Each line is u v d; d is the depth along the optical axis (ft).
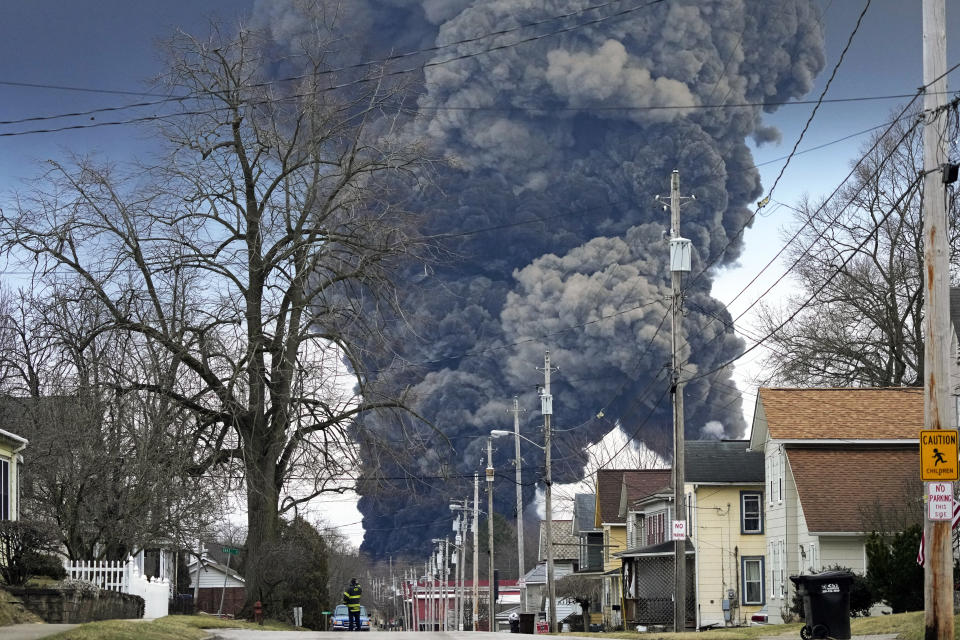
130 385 141.59
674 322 141.38
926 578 73.87
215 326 151.74
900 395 177.17
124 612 120.78
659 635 115.85
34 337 146.20
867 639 88.43
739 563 202.49
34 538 105.70
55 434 125.90
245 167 159.53
